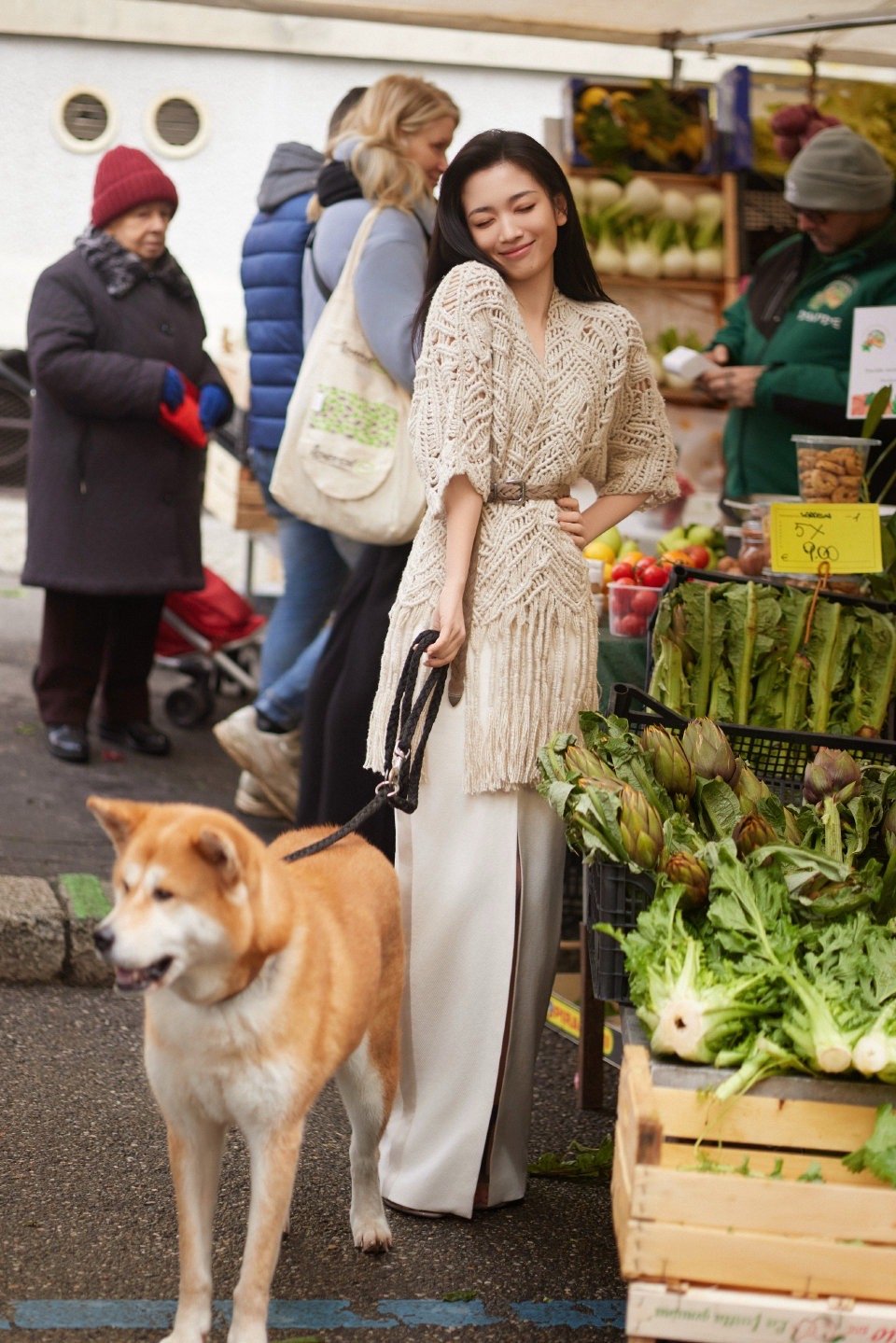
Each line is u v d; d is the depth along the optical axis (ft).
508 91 30.58
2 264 31.09
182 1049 8.36
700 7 17.76
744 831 9.52
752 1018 8.54
